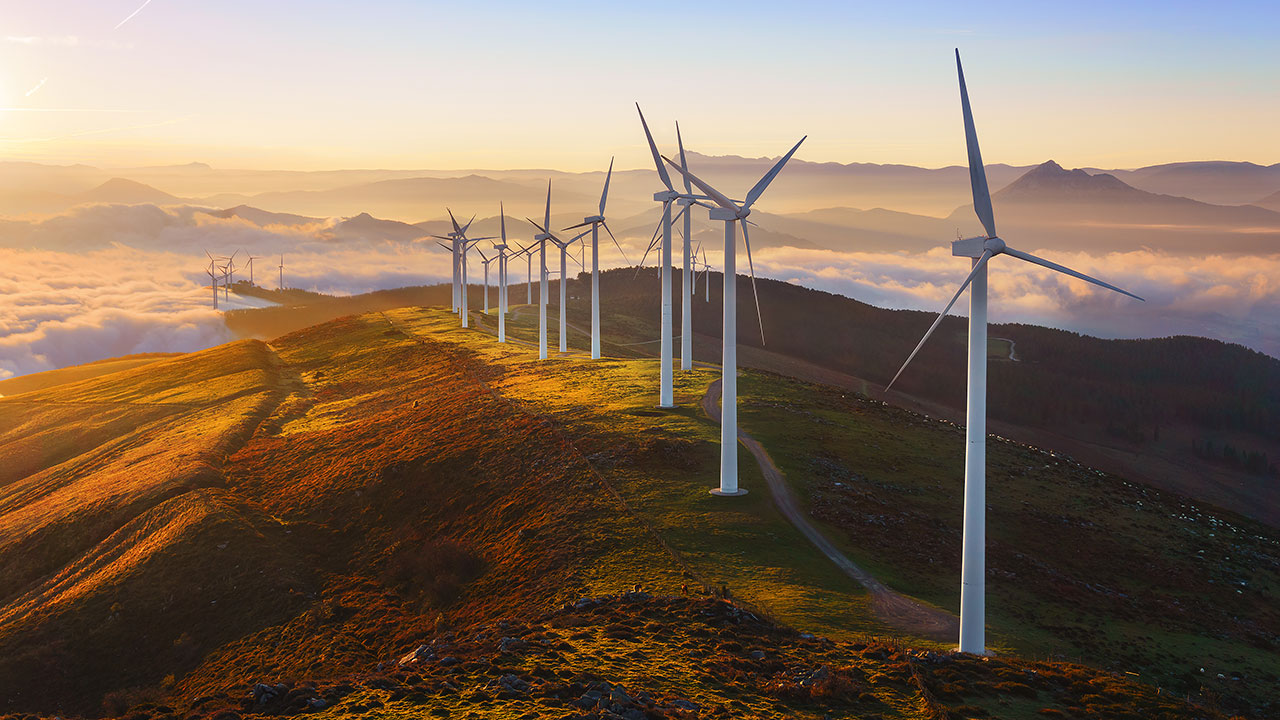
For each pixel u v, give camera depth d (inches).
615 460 2431.1
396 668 1198.9
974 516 1327.5
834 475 2354.8
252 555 2356.1
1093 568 2003.0
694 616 1366.9
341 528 2598.4
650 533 1879.9
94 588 2273.6
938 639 1403.8
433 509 2511.1
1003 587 1766.7
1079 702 1097.4
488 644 1251.8
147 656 2012.8
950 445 2896.2
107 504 2984.7
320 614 2001.7
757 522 1962.4
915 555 1872.5
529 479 2426.2
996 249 1336.1
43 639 2076.8
